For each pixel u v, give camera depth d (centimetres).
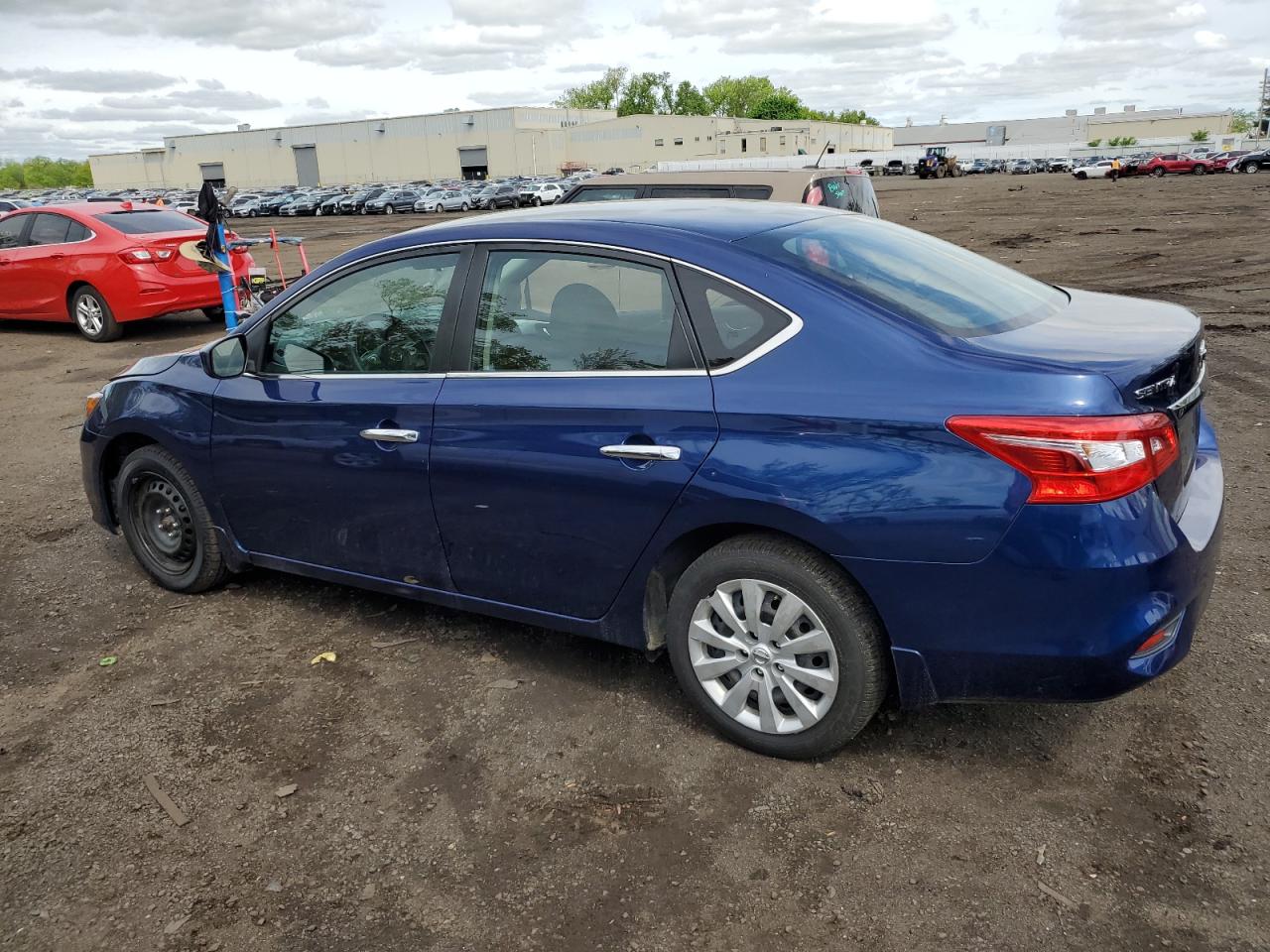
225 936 250
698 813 290
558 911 254
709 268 305
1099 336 290
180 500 445
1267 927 237
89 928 254
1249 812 277
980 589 265
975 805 287
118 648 409
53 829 293
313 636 412
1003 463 257
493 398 335
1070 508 253
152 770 321
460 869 271
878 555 273
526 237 340
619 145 9662
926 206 3578
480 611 367
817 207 388
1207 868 257
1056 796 289
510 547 344
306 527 401
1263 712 324
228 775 317
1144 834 271
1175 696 337
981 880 257
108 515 484
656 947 241
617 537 318
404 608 436
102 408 463
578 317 326
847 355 281
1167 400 271
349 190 6744
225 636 416
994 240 2066
